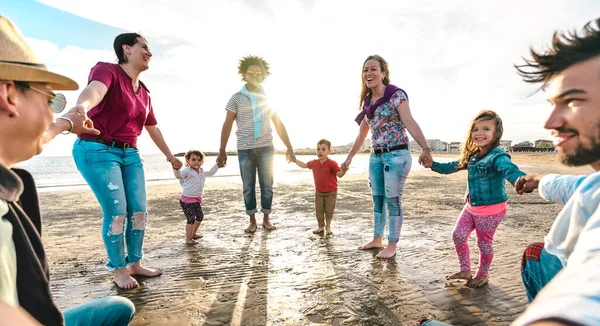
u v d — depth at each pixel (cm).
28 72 82
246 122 496
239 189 1060
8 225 72
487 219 288
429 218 573
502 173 271
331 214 488
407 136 388
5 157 89
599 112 63
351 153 472
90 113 279
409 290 286
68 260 376
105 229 294
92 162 282
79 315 133
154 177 1803
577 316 36
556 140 72
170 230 515
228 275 325
